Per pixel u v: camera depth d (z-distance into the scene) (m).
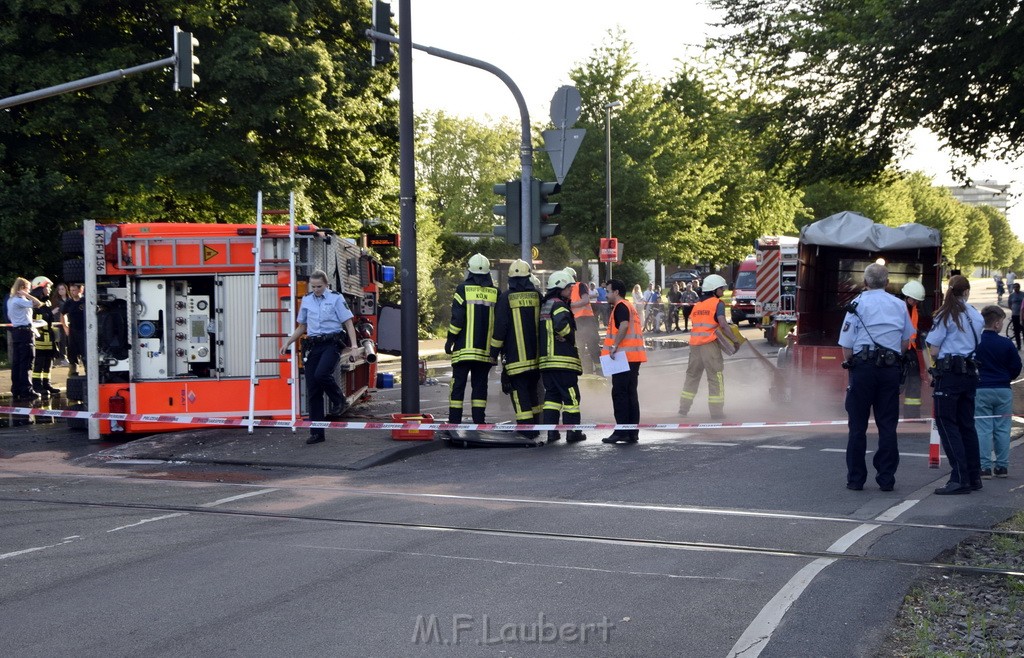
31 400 16.02
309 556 6.47
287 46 25.89
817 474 9.38
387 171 31.50
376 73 28.22
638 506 7.90
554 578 5.95
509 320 11.45
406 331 11.62
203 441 11.24
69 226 25.77
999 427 9.49
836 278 18.30
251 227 12.05
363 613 5.36
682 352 27.56
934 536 6.87
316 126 26.95
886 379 8.52
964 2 16.78
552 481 9.06
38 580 6.00
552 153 13.16
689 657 4.73
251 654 4.79
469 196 74.25
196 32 26.00
